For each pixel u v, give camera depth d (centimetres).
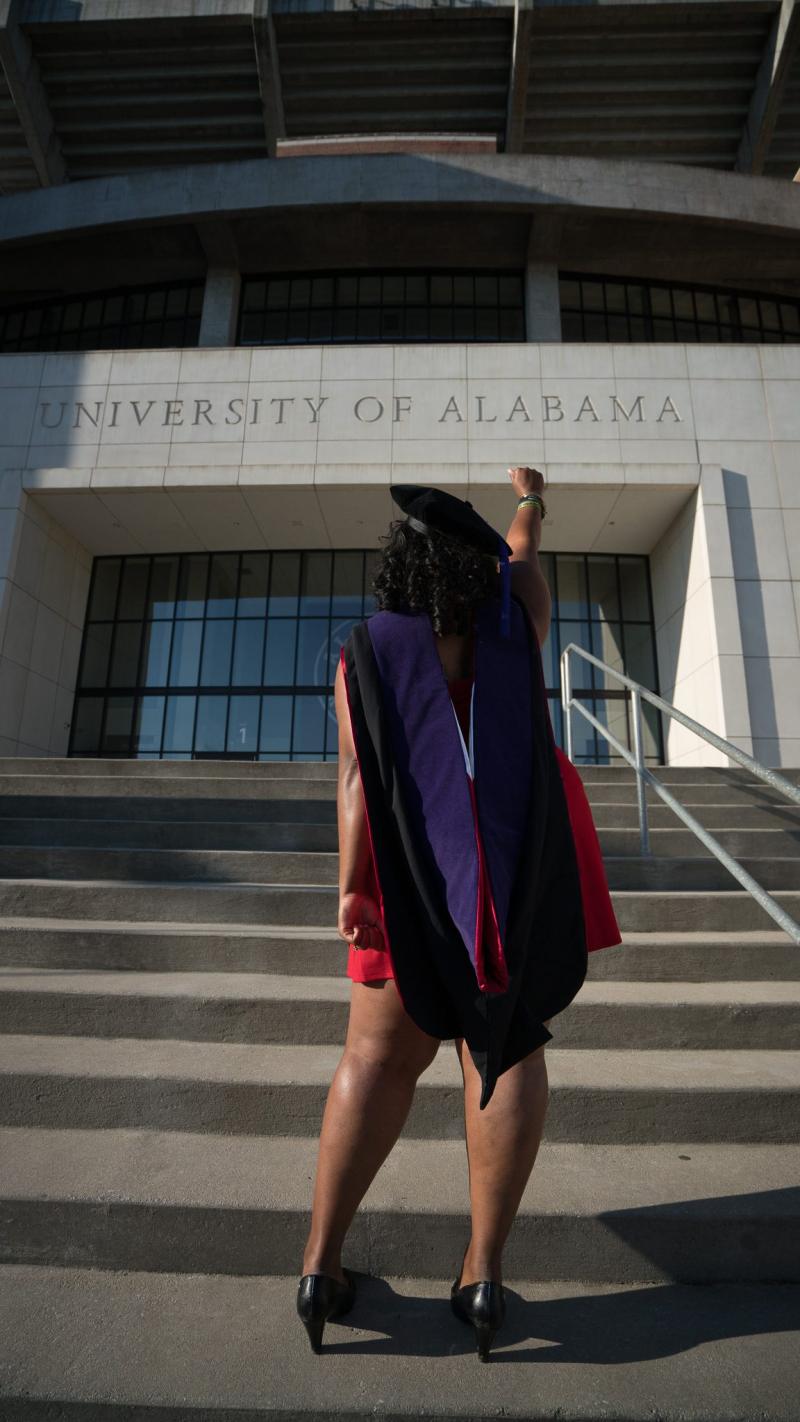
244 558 1328
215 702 1273
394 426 1170
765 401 1177
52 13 1602
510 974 124
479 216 1442
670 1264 175
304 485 1141
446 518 147
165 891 360
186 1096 219
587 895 153
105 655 1309
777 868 418
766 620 1088
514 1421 129
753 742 1042
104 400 1199
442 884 129
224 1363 140
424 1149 211
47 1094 221
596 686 1257
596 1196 186
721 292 1602
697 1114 219
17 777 605
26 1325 153
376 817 134
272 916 356
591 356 1200
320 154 1487
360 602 1295
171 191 1443
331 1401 131
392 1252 174
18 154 1780
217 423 1180
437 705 136
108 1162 198
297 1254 174
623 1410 130
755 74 1636
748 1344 150
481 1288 138
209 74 1662
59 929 310
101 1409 130
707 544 1102
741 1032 265
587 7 1531
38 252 1523
